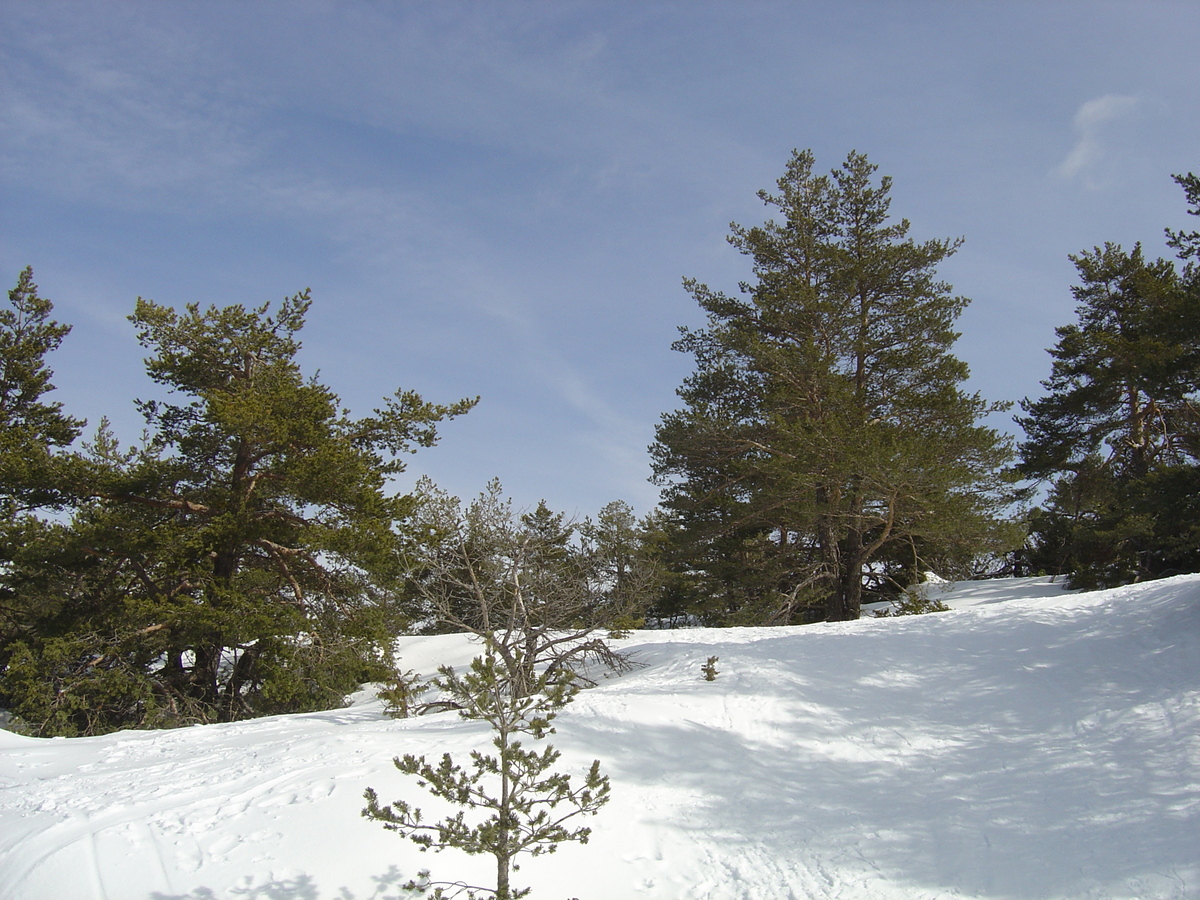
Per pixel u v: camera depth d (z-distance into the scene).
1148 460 30.05
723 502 29.39
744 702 12.35
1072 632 14.32
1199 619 13.58
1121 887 7.65
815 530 28.75
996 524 24.94
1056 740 10.82
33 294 32.84
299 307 26.81
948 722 11.69
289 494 23.27
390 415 25.34
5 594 26.03
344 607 22.59
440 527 16.84
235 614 19.95
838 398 25.97
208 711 21.55
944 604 26.12
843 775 10.45
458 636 27.59
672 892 7.89
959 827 9.04
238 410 21.16
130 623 20.89
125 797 9.56
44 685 19.19
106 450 24.75
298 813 8.65
